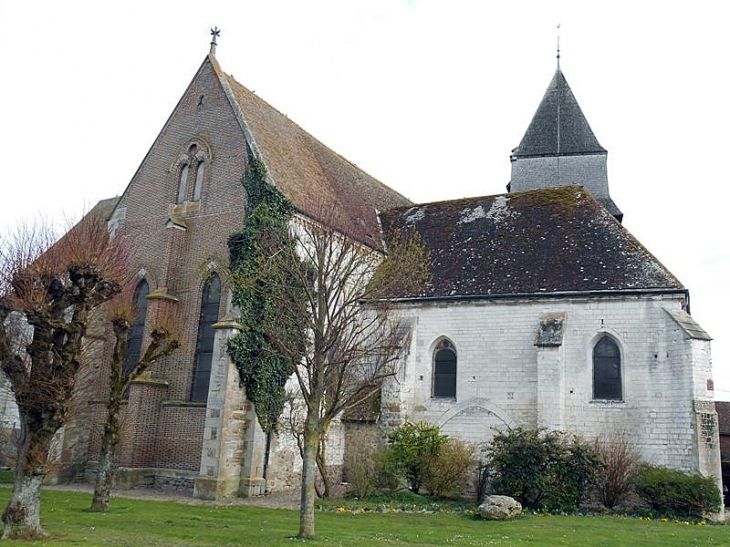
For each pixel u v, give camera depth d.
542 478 20.23
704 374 21.22
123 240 22.50
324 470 21.06
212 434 20.62
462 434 24.09
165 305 23.81
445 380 25.09
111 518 15.33
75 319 14.39
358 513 18.17
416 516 17.94
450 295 25.30
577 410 22.59
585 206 27.28
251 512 17.42
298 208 23.36
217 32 27.95
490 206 29.72
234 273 20.53
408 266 21.83
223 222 24.23
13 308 14.55
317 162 29.95
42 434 13.20
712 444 20.50
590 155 37.16
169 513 16.56
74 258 15.64
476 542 13.72
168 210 25.81
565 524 17.08
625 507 20.83
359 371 21.31
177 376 23.36
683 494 19.44
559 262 24.92
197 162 25.86
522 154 38.28
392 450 22.42
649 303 22.53
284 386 22.44
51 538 12.40
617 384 22.56
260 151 24.38
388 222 31.39
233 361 21.08
